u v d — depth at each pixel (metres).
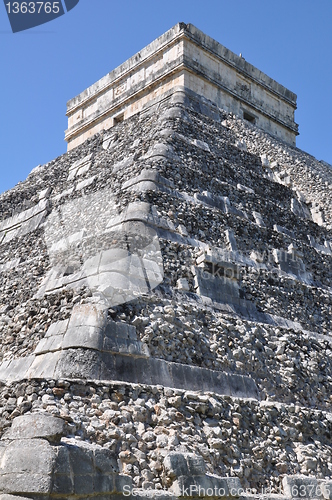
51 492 5.68
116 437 6.97
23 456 5.80
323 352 11.28
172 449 7.36
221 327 9.97
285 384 10.18
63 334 8.40
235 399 8.73
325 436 9.53
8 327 10.05
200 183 13.71
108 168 15.11
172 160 13.56
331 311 13.27
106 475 6.18
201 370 8.97
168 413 7.72
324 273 14.60
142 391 7.73
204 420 8.11
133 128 17.12
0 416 6.93
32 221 14.73
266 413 8.98
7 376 8.80
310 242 15.37
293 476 8.38
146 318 8.94
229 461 7.96
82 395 7.18
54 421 6.02
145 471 6.90
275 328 10.88
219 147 16.55
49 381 7.03
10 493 5.67
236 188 14.58
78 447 6.09
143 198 11.78
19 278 12.11
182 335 9.23
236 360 9.77
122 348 8.23
